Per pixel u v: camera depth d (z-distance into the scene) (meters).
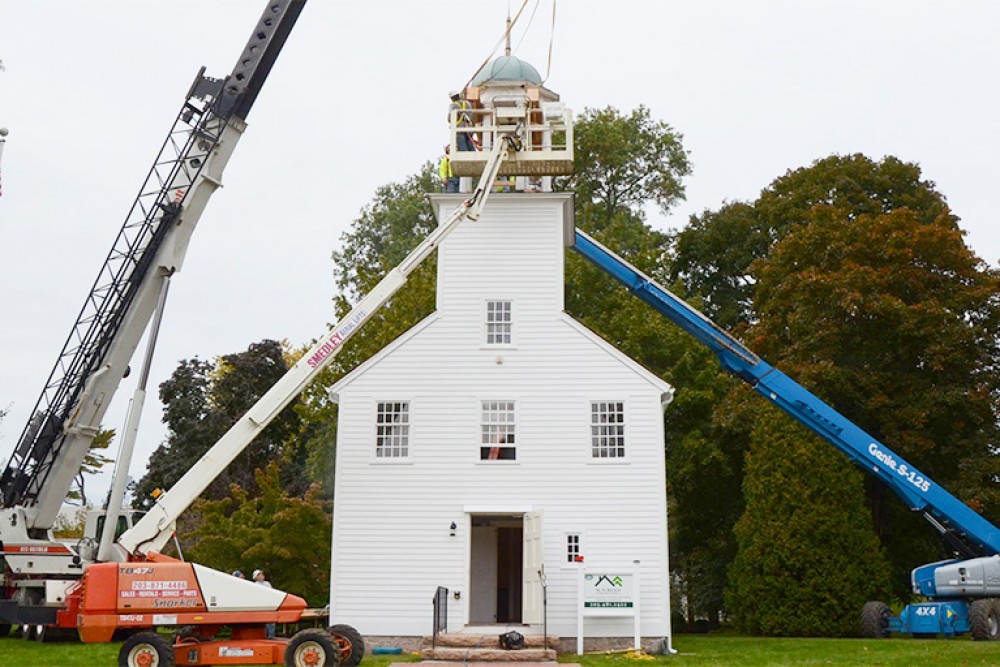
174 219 24.52
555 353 26.16
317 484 32.53
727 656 22.62
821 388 32.81
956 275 34.03
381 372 26.17
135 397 20.00
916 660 20.36
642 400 25.73
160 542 19.92
